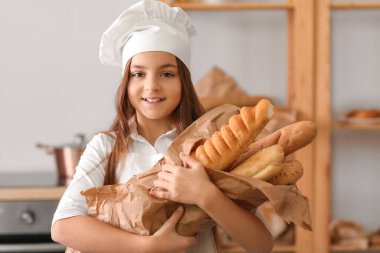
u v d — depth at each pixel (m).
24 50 3.28
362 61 3.32
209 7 2.93
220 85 3.19
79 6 3.27
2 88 3.28
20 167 3.30
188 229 1.47
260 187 1.33
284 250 2.97
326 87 2.96
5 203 2.73
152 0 1.73
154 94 1.65
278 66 3.31
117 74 3.30
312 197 2.98
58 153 2.94
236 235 1.47
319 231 2.99
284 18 3.29
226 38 3.29
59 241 1.56
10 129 3.30
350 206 3.36
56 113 3.30
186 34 1.78
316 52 2.95
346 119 3.13
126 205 1.46
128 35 1.73
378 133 3.34
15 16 3.26
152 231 1.45
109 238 1.46
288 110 3.01
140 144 1.76
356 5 2.96
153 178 1.48
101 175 1.73
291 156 2.98
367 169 3.35
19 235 2.78
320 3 2.94
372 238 3.06
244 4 2.93
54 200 2.75
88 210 1.52
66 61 3.28
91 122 3.31
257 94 3.31
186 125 1.75
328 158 2.98
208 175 1.42
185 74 1.75
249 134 1.38
